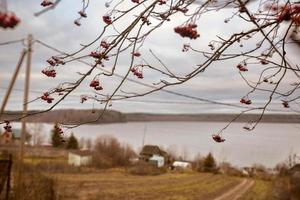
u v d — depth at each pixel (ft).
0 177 50.31
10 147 82.02
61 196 76.74
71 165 168.14
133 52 9.70
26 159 172.35
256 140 334.24
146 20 9.51
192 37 7.18
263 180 169.37
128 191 111.55
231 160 263.29
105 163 199.11
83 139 305.94
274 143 294.05
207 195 116.88
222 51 9.25
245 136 364.38
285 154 238.68
